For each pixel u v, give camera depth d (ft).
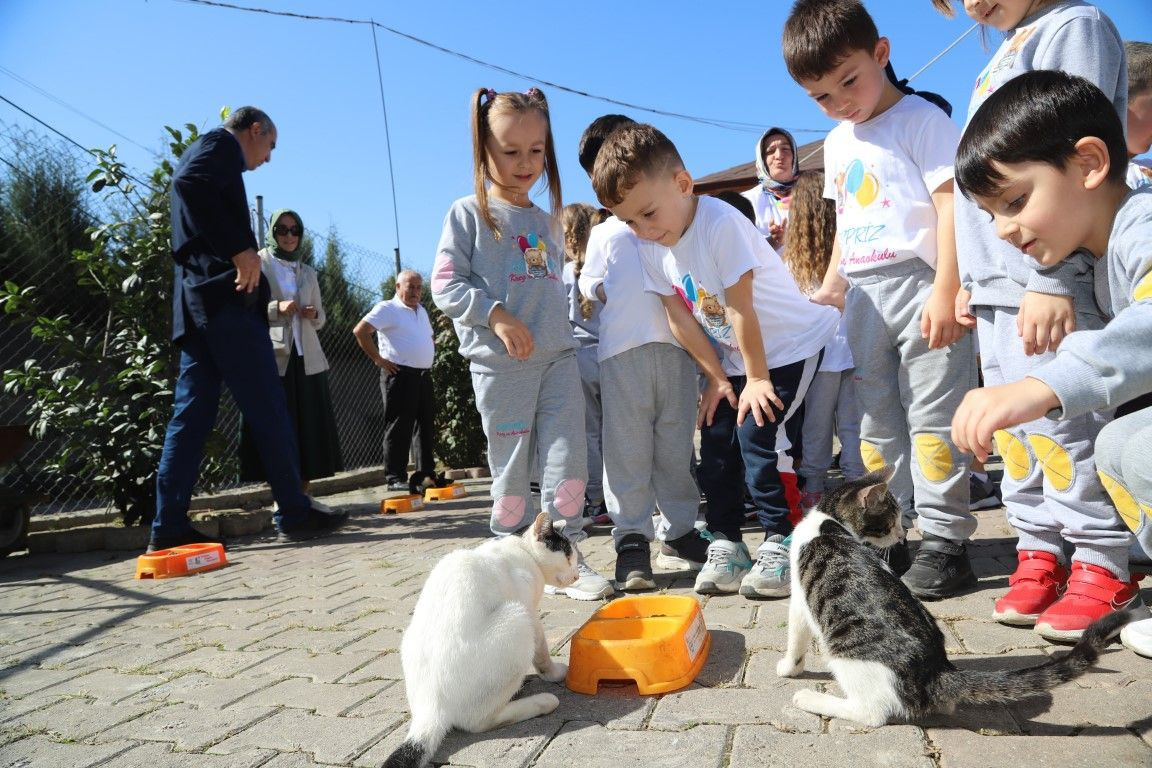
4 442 20.02
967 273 10.09
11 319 25.36
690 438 13.84
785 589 11.67
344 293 39.04
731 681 8.70
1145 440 6.05
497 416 13.34
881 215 11.76
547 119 13.67
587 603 12.41
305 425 24.35
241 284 18.45
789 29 11.85
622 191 11.70
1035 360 9.32
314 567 16.90
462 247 13.43
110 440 21.74
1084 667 6.73
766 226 20.76
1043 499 9.89
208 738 8.19
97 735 8.50
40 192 26.78
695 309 12.79
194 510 25.85
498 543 9.84
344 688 9.32
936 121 11.30
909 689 7.13
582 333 20.79
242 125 19.56
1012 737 6.91
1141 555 11.08
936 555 11.22
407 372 28.99
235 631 12.16
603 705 8.34
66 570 18.53
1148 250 6.04
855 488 9.57
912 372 11.47
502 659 7.77
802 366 12.82
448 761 7.27
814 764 6.70
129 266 22.62
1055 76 6.81
